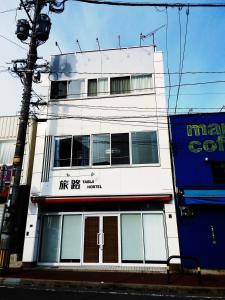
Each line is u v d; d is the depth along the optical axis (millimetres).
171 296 7047
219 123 12828
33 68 12016
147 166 12383
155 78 14008
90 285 8156
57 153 13328
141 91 13867
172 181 11984
